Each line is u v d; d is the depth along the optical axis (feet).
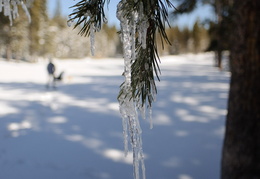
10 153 11.82
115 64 114.52
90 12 2.99
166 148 11.93
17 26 98.02
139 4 2.72
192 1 21.56
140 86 3.18
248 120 3.88
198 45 230.27
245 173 3.85
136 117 3.53
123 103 3.42
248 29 3.83
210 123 15.57
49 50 136.67
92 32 3.02
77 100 26.12
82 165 10.53
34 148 12.43
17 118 18.38
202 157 10.80
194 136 13.37
